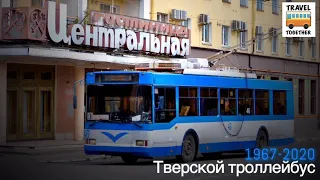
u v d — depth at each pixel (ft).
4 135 85.56
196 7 121.70
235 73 72.64
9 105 90.38
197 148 64.44
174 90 60.75
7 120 89.97
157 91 58.03
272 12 148.25
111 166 58.90
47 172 51.90
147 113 57.31
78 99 96.94
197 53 120.78
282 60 152.87
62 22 85.81
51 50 83.87
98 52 92.63
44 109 94.94
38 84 93.86
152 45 103.35
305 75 162.91
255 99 76.38
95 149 58.70
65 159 68.69
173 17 114.52
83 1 94.53
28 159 67.92
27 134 92.38
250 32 139.74
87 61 91.40
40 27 82.89
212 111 67.26
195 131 63.77
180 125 61.26
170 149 59.67
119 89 58.34
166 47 106.52
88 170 54.08
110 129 58.13
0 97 85.10
